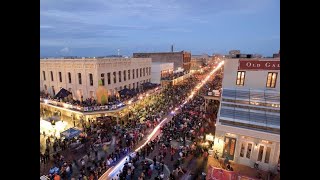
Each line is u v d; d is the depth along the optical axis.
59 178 17.88
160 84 51.94
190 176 19.03
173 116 32.97
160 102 41.44
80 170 19.67
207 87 56.12
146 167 19.64
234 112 22.30
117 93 37.72
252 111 21.86
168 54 79.38
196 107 37.16
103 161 21.25
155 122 31.34
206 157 22.08
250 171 19.66
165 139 25.73
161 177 18.45
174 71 67.56
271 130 19.88
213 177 14.68
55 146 23.72
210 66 111.62
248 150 20.62
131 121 31.44
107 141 25.08
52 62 38.56
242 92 24.00
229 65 26.70
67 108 32.28
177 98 45.19
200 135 26.27
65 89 35.00
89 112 30.25
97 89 32.44
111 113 32.03
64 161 21.20
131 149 23.97
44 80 41.16
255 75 25.53
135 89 41.50
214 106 34.00
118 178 18.72
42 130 27.52
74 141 24.75
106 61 35.09
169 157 22.48
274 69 24.52
